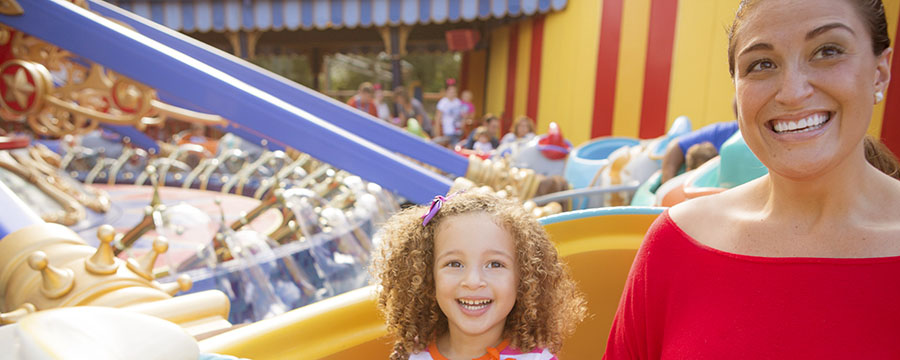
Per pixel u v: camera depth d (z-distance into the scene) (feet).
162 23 33.09
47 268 3.82
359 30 47.24
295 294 7.80
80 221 10.94
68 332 2.16
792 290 2.50
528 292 4.17
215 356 3.12
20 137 11.90
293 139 8.37
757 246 2.68
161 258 8.54
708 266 2.81
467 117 35.06
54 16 8.55
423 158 12.34
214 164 18.97
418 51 45.42
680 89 18.58
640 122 20.52
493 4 28.86
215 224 10.17
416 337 4.25
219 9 32.83
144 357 2.18
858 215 2.49
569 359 5.11
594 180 14.66
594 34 22.89
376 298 4.04
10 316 3.61
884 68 2.39
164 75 8.43
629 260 4.92
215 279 7.34
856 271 2.39
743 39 2.49
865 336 2.34
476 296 4.03
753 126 2.50
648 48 20.02
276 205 9.73
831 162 2.37
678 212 3.10
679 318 2.91
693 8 17.92
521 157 17.29
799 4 2.32
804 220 2.59
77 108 10.11
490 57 37.88
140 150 21.06
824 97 2.32
